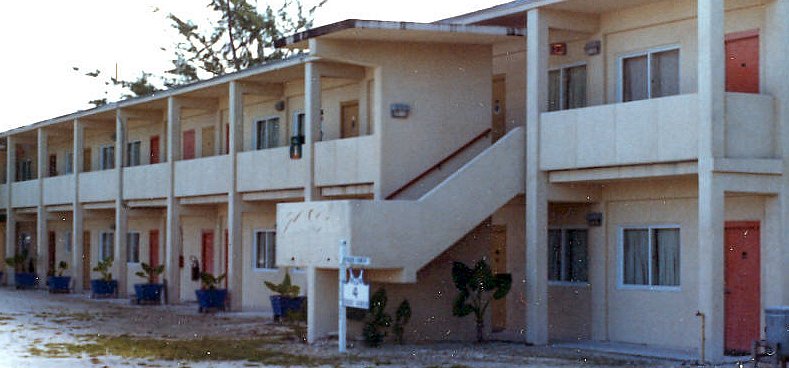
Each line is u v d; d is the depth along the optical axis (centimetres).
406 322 2066
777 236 1809
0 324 2522
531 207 2053
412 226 1947
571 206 2220
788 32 1803
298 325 2205
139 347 1991
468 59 2267
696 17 1942
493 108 2409
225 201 2973
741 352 1856
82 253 3962
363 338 2025
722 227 1750
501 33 2136
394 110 2198
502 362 1764
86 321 2641
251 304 3128
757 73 1850
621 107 1902
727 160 1750
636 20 2048
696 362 1747
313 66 2453
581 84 2184
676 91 1984
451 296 2158
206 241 3425
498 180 2056
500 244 2381
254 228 3130
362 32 2084
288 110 2906
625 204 2103
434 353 1897
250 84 2883
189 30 5206
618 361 1781
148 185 3369
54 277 3897
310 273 2041
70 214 4297
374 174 2228
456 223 1995
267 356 1845
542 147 2048
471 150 2262
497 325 2370
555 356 1856
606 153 1927
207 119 3362
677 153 1802
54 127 4178
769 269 1822
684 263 1980
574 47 2191
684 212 1983
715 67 1752
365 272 1997
